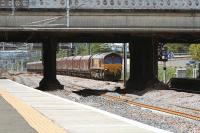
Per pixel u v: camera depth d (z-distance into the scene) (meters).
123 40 64.81
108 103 43.09
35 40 66.50
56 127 16.33
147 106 39.38
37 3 50.62
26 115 20.56
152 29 51.72
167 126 26.33
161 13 51.69
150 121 28.77
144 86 59.91
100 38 63.16
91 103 42.97
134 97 50.88
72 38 63.72
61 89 62.81
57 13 50.94
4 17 50.47
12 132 14.81
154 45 61.44
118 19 51.53
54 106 25.72
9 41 70.31
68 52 168.25
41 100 30.34
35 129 15.60
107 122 18.08
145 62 60.91
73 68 116.94
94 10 51.28
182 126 26.34
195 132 24.11
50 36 58.53
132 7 51.50
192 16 51.97
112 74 92.06
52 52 63.34
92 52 171.12
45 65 63.78
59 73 138.75
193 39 62.53
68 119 19.11
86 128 16.20
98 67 95.12
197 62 106.38
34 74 150.50
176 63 131.88
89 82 89.00
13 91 41.19
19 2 50.44
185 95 46.94
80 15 51.16
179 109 37.50
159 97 49.19
